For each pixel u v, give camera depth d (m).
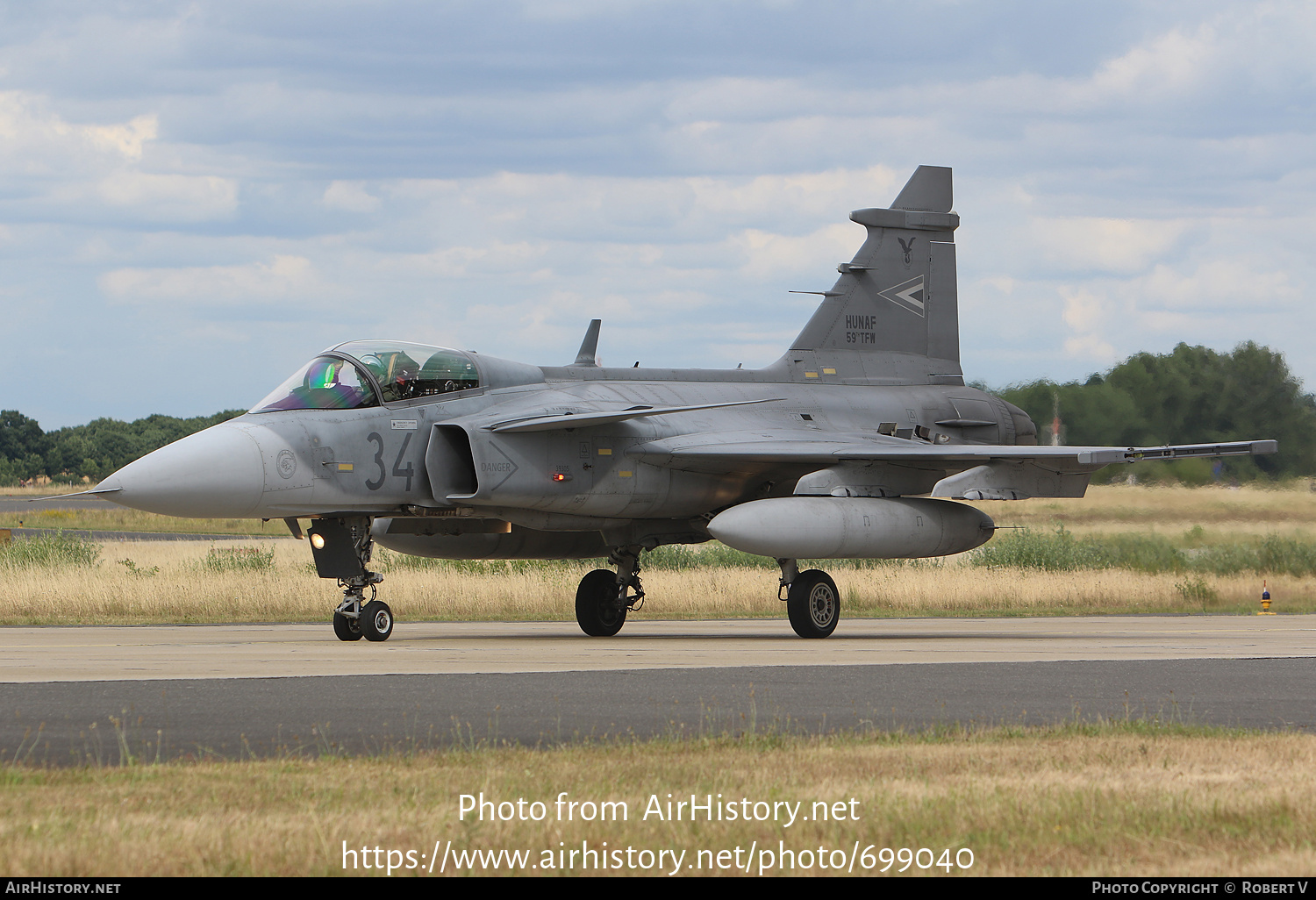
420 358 42.75
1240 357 93.50
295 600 54.66
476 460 40.91
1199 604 64.81
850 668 31.72
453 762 18.16
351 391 41.16
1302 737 20.75
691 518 47.41
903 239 53.72
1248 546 79.06
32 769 17.53
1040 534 82.25
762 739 20.31
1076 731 21.38
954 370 54.22
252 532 150.00
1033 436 55.09
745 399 48.66
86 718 22.48
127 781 16.69
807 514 42.38
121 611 52.94
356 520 41.53
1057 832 14.42
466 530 45.59
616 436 44.03
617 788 16.30
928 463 46.09
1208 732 21.48
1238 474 91.31
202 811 14.99
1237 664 33.31
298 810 15.08
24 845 13.45
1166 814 15.09
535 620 54.34
